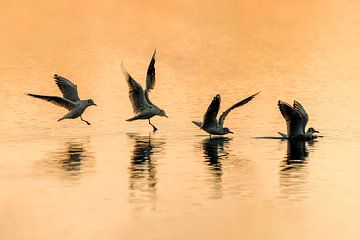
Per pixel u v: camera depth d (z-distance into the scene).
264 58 78.50
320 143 49.53
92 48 83.25
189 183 42.94
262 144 49.38
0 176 44.16
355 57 78.38
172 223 38.03
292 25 95.38
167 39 87.25
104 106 59.47
